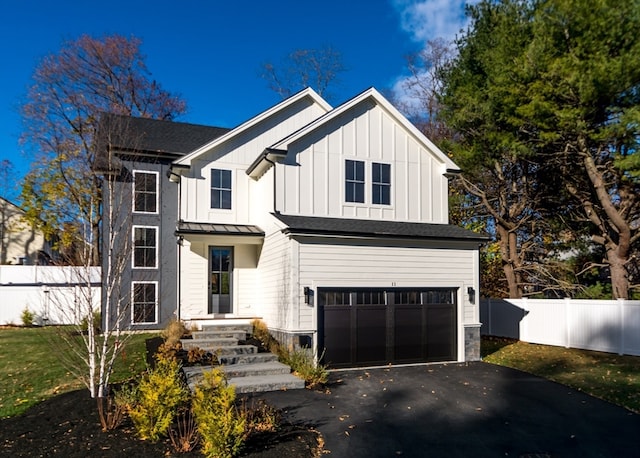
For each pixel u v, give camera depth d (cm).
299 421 830
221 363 1166
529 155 1778
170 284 1852
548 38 1535
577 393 1048
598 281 2197
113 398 859
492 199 2289
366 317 1338
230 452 642
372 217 1543
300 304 1262
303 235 1275
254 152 1833
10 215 3312
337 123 1530
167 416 686
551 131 1633
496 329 1942
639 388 1040
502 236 2214
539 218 2222
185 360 1166
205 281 1667
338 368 1291
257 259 1694
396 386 1105
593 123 1609
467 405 966
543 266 2169
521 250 2281
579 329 1555
